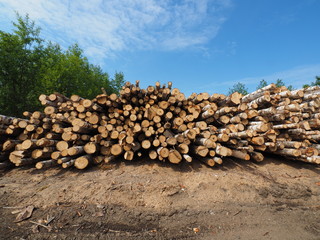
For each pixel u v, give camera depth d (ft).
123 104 15.56
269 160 14.46
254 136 12.67
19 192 9.37
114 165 12.89
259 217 8.41
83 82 41.01
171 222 7.96
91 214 8.05
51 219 7.64
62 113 14.87
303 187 10.77
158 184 10.12
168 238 7.02
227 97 14.37
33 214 7.90
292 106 13.23
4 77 28.37
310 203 9.79
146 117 13.89
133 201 9.02
